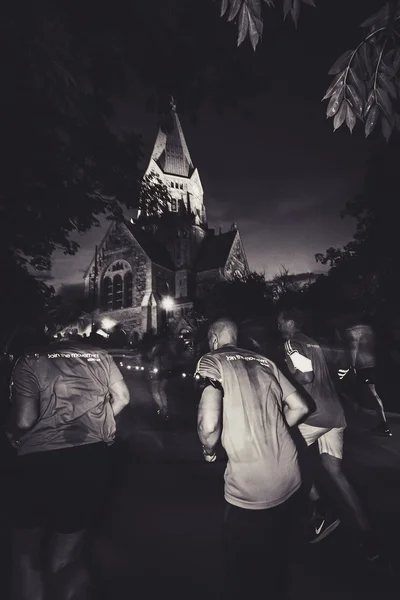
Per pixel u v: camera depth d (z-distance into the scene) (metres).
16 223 11.17
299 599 3.08
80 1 7.12
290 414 2.70
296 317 4.21
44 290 13.33
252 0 2.29
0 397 6.06
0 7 6.86
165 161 90.12
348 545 3.93
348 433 9.01
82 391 2.91
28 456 2.73
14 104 8.48
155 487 5.70
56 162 10.20
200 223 88.31
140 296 75.38
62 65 7.71
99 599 2.99
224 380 2.58
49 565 2.66
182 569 3.54
